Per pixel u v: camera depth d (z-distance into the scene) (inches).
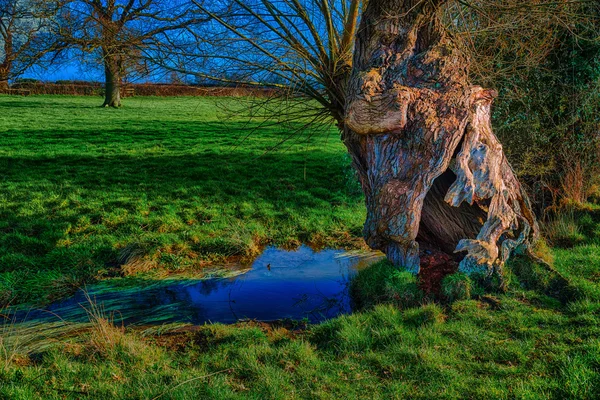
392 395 159.3
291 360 184.4
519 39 302.2
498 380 162.9
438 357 177.9
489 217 238.2
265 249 357.1
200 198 450.3
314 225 392.5
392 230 236.2
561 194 349.4
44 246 333.1
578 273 242.7
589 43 317.4
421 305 224.1
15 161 582.9
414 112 226.2
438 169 226.8
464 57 252.1
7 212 394.3
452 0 241.8
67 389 166.4
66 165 575.2
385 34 238.4
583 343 179.9
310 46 276.7
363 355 186.2
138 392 163.2
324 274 307.0
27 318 242.2
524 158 340.2
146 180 510.9
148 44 280.1
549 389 155.3
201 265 323.0
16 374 174.2
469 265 235.3
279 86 288.0
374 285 248.8
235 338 204.7
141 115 1152.2
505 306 216.2
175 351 198.7
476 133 231.1
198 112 1238.9
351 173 468.4
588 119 341.1
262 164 599.2
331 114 305.1
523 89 329.7
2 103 1309.1
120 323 235.1
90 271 303.6
